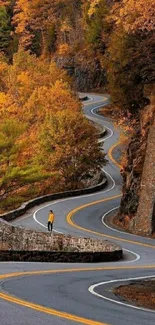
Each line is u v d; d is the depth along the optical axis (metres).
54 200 47.84
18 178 51.41
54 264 21.55
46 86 83.69
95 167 59.72
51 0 128.75
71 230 35.12
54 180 58.09
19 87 83.44
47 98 74.19
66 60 117.69
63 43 123.69
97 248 27.48
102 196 50.50
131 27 42.34
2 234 27.69
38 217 39.50
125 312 10.88
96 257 24.31
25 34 129.25
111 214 42.00
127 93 46.78
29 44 128.00
